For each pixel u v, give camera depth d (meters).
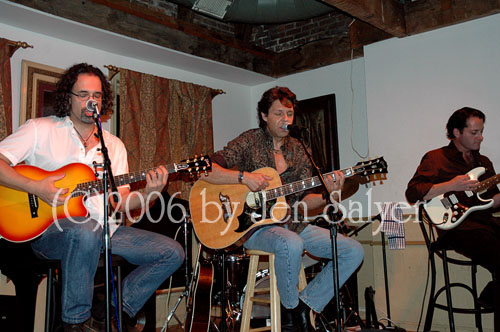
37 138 2.36
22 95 3.69
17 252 2.30
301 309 2.45
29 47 3.77
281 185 2.66
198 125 4.88
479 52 3.92
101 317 2.37
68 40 4.08
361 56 4.82
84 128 2.47
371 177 4.40
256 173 2.66
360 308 4.45
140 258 2.41
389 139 4.33
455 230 2.96
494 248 2.78
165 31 4.33
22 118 3.66
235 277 3.36
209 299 3.14
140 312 2.90
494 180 3.03
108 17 3.89
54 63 3.99
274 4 4.32
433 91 4.12
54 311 2.47
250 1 4.29
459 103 3.98
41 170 2.35
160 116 4.55
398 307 4.14
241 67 5.03
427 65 4.18
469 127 3.19
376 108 4.44
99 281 2.89
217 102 5.36
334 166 4.90
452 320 2.95
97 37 4.02
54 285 2.53
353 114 4.85
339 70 4.99
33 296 2.33
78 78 2.41
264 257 3.73
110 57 4.41
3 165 2.15
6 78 3.53
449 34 4.08
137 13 4.11
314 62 5.09
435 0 4.09
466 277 3.83
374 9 3.90
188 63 4.80
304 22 5.44
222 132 5.36
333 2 3.68
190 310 3.25
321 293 2.48
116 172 2.55
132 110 4.32
